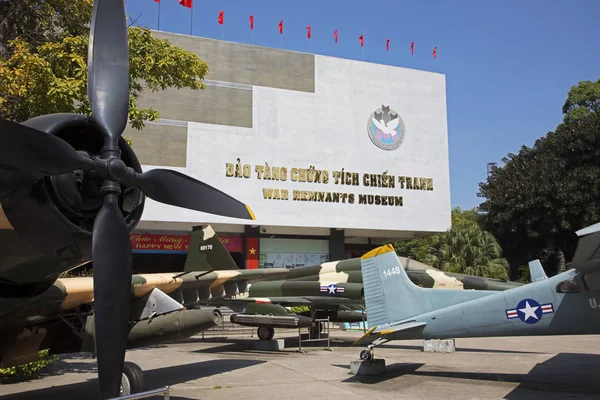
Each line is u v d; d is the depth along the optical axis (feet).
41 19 43.96
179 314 26.21
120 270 17.13
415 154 122.52
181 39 105.60
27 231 16.56
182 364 41.29
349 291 56.29
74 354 52.85
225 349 53.11
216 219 102.68
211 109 105.91
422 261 122.93
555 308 29.94
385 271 36.55
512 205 115.55
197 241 52.16
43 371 40.42
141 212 19.88
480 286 52.31
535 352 46.19
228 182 105.50
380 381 32.22
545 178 111.75
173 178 20.29
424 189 122.11
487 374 34.27
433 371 35.76
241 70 109.60
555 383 30.81
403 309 35.42
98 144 19.25
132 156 20.01
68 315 26.02
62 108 38.63
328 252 121.80
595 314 28.73
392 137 120.78
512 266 130.93
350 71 119.14
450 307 33.45
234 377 34.32
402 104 122.93
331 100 116.37
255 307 55.47
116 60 19.26
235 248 113.50
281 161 110.42
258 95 110.22
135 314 26.45
